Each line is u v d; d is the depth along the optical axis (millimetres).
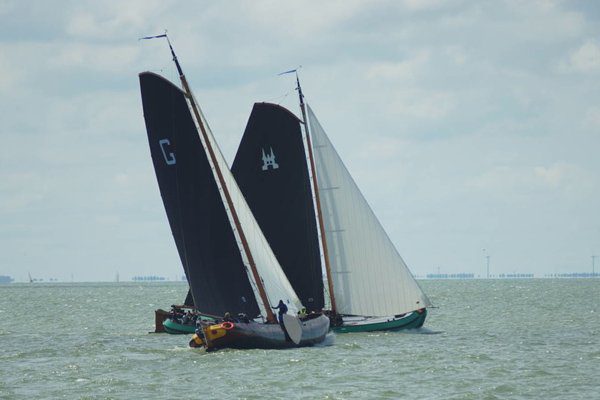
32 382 183125
